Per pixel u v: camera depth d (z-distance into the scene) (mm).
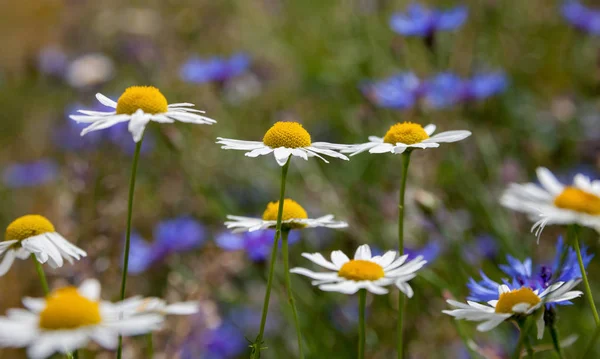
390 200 902
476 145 979
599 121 1083
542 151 1043
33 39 1623
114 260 833
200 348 788
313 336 791
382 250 854
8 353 814
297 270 609
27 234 622
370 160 993
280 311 856
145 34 1375
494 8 1209
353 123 1035
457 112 998
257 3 1413
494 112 1088
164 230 855
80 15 1510
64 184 948
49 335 556
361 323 609
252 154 624
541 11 1296
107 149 1093
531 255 850
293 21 1396
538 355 735
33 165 1193
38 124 1369
